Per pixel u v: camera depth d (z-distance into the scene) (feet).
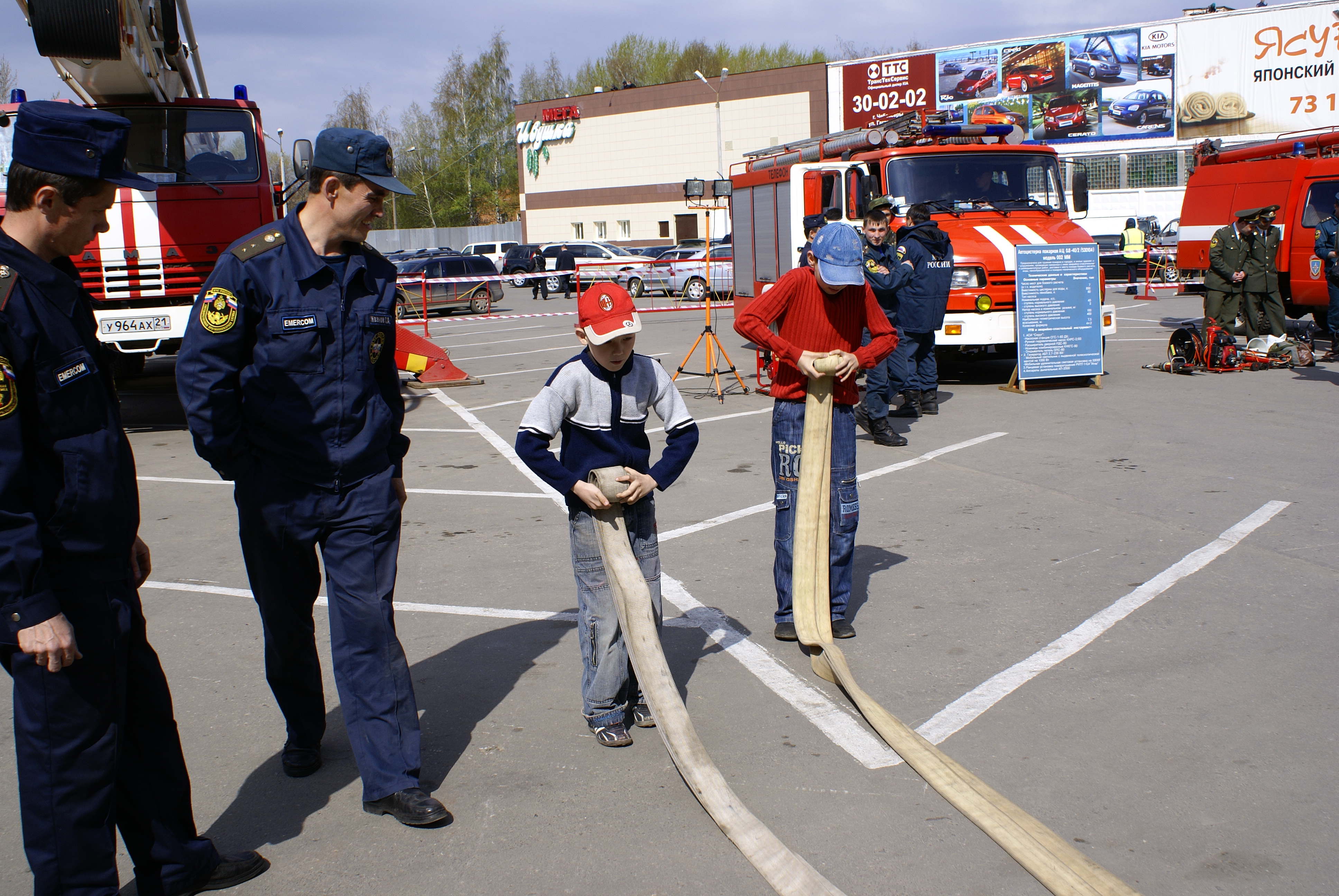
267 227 9.87
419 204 234.99
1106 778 10.64
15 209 7.63
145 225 31.58
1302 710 11.93
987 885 8.97
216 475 27.14
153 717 8.79
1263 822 9.73
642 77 260.62
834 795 10.53
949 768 10.78
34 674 7.76
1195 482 22.20
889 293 28.71
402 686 10.39
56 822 7.94
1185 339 38.22
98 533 7.91
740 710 12.55
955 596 16.08
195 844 9.10
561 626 15.55
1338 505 20.02
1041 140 124.77
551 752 11.68
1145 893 8.75
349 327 9.91
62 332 7.66
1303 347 38.47
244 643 15.24
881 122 41.16
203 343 9.39
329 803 10.74
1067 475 23.38
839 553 14.33
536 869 9.41
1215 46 114.01
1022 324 34.63
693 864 9.41
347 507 10.14
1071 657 13.66
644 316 78.64
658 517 21.38
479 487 24.88
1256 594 15.64
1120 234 100.27
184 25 36.17
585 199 170.91
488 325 76.64
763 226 41.42
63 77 30.40
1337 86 109.29
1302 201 45.42
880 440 27.55
